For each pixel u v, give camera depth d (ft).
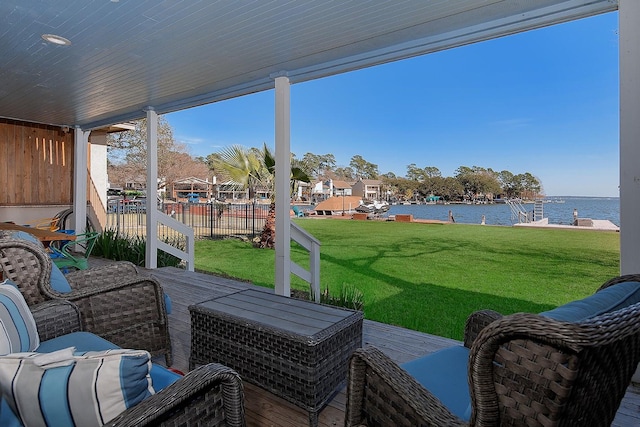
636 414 6.37
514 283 17.16
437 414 3.39
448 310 13.11
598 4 7.92
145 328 7.36
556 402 2.54
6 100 16.72
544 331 2.45
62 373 2.95
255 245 28.60
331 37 10.12
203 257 24.12
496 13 8.78
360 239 32.14
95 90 15.10
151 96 16.03
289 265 12.74
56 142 23.38
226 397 3.59
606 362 2.75
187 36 10.13
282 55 11.43
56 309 5.82
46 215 23.00
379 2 8.25
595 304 3.02
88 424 2.94
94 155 25.61
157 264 19.65
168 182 65.41
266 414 6.41
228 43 10.50
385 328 10.80
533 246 27.84
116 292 7.02
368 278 18.39
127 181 59.52
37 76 13.42
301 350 5.95
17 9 8.80
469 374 2.90
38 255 6.45
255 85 14.05
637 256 7.25
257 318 6.66
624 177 7.37
